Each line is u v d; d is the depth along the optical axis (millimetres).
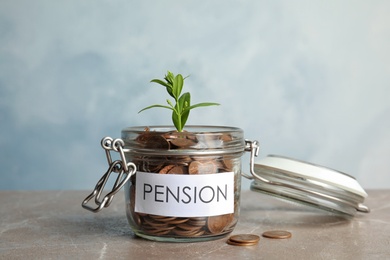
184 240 960
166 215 935
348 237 1031
